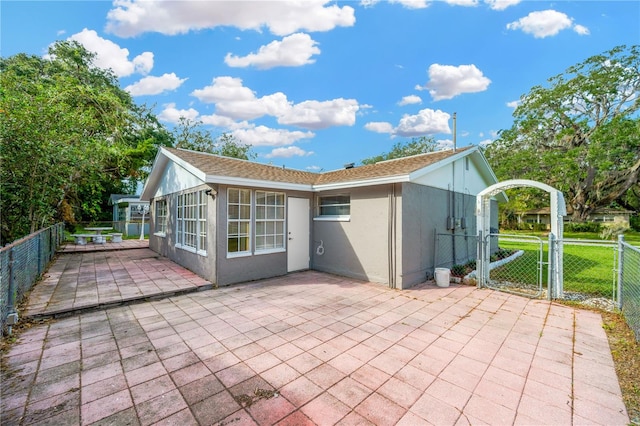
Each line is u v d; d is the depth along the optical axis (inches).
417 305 202.4
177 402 96.8
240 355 130.2
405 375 114.5
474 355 131.0
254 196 277.0
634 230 1031.0
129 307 197.3
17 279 182.7
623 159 810.8
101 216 1119.0
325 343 142.9
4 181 272.1
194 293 231.8
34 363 122.2
